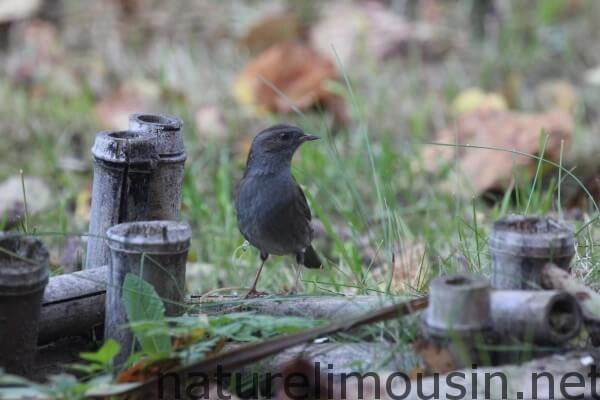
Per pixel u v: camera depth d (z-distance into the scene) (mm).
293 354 7211
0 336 6645
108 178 7941
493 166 12781
